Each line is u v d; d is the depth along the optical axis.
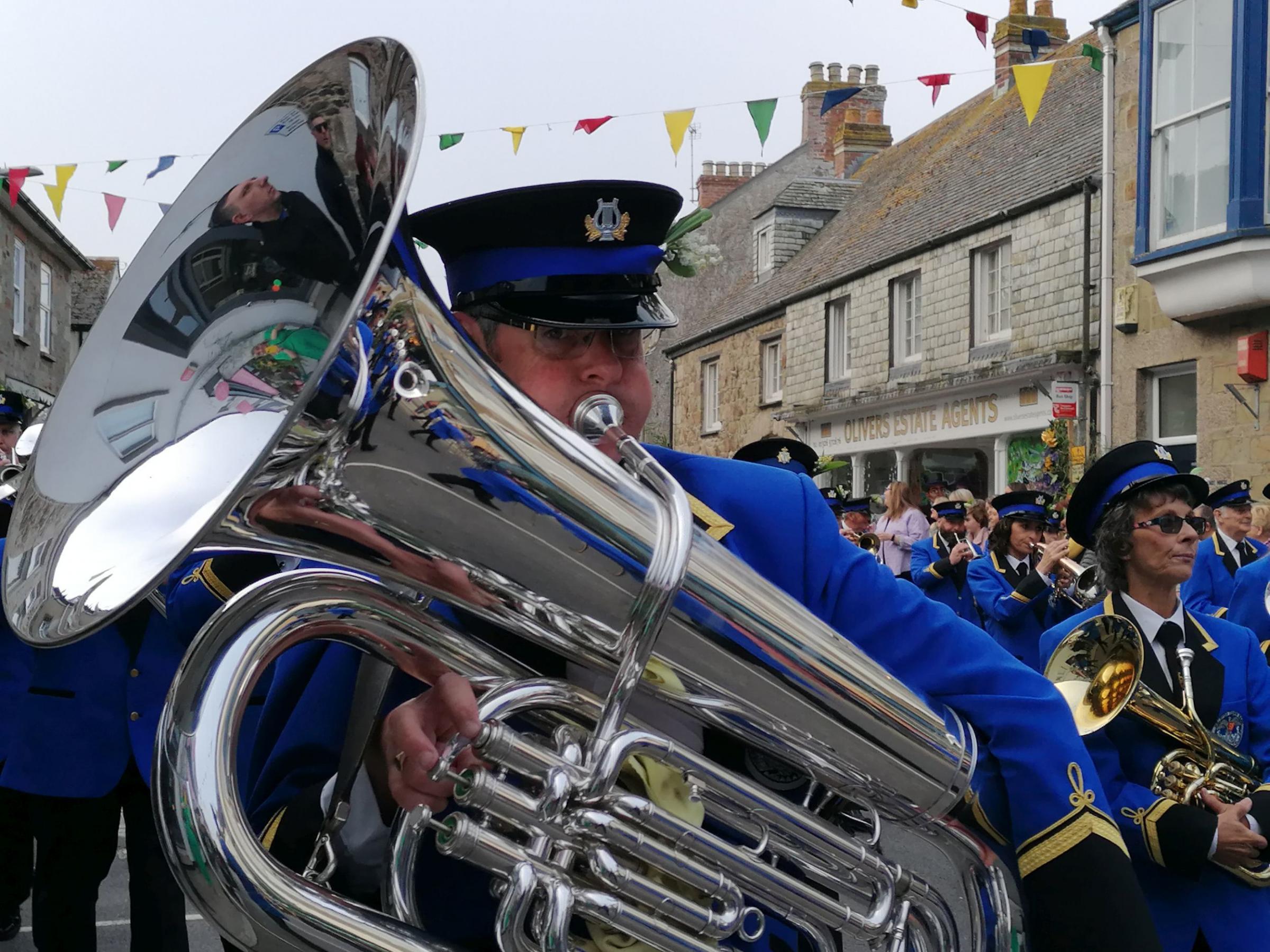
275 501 1.27
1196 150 12.43
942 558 8.48
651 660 1.44
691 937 1.47
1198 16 12.41
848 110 26.83
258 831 1.61
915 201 19.55
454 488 1.32
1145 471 2.87
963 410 17.20
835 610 1.70
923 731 1.57
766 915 1.72
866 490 20.39
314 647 1.78
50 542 1.35
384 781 1.52
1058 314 14.80
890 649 1.68
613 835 1.39
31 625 1.28
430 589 1.39
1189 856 2.49
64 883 3.45
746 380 24.36
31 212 21.67
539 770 1.38
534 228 1.65
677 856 1.45
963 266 17.00
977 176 17.88
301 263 1.33
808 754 1.53
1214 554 7.44
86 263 26.16
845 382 20.58
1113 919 1.59
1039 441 15.64
